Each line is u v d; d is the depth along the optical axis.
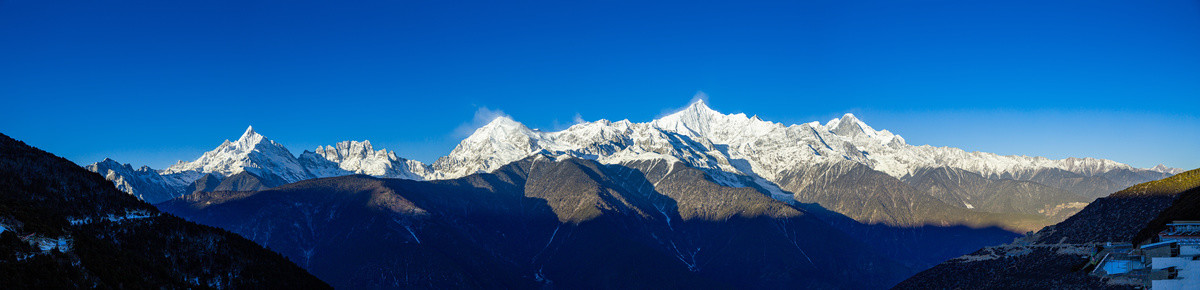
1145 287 189.38
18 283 156.12
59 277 165.50
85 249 182.12
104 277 176.50
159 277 194.00
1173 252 176.00
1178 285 174.50
